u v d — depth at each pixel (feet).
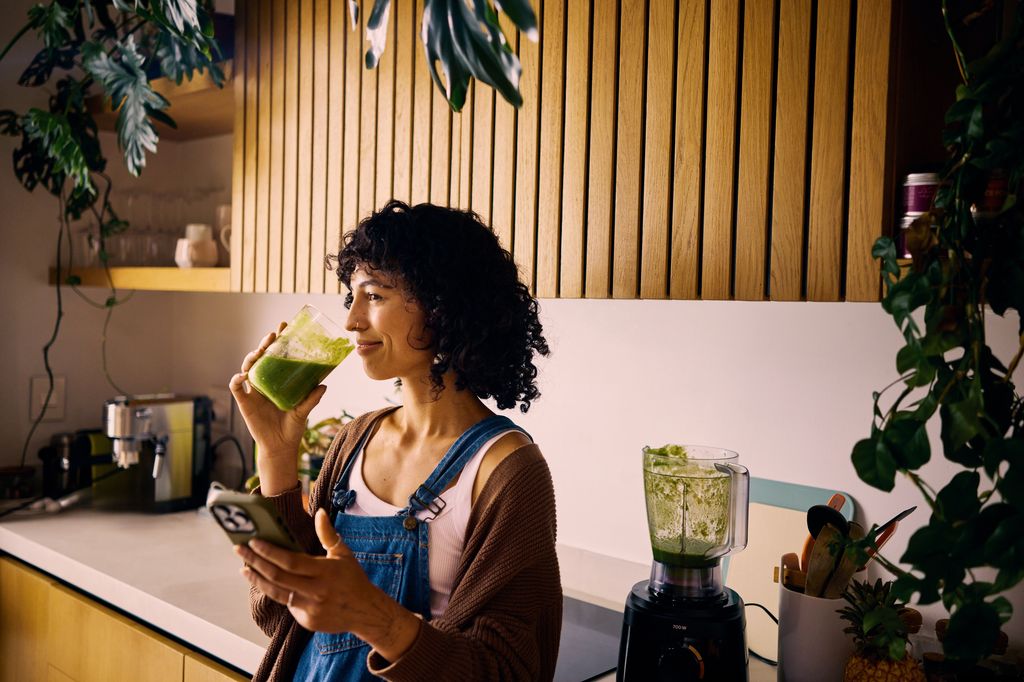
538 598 3.97
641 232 4.92
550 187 5.32
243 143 7.57
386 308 4.20
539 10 5.35
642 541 6.50
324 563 3.28
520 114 5.50
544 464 4.17
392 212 4.28
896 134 4.08
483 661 3.67
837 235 4.16
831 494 5.51
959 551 2.81
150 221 9.70
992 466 2.74
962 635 2.76
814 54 4.27
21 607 7.67
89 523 8.30
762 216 4.42
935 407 3.08
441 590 4.17
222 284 7.84
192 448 8.95
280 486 4.67
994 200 3.65
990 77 3.01
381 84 6.35
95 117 9.29
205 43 6.71
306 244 6.97
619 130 4.98
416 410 4.44
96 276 9.37
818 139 4.21
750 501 5.86
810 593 4.67
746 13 4.46
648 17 4.86
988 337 4.86
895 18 4.00
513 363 4.43
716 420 6.07
